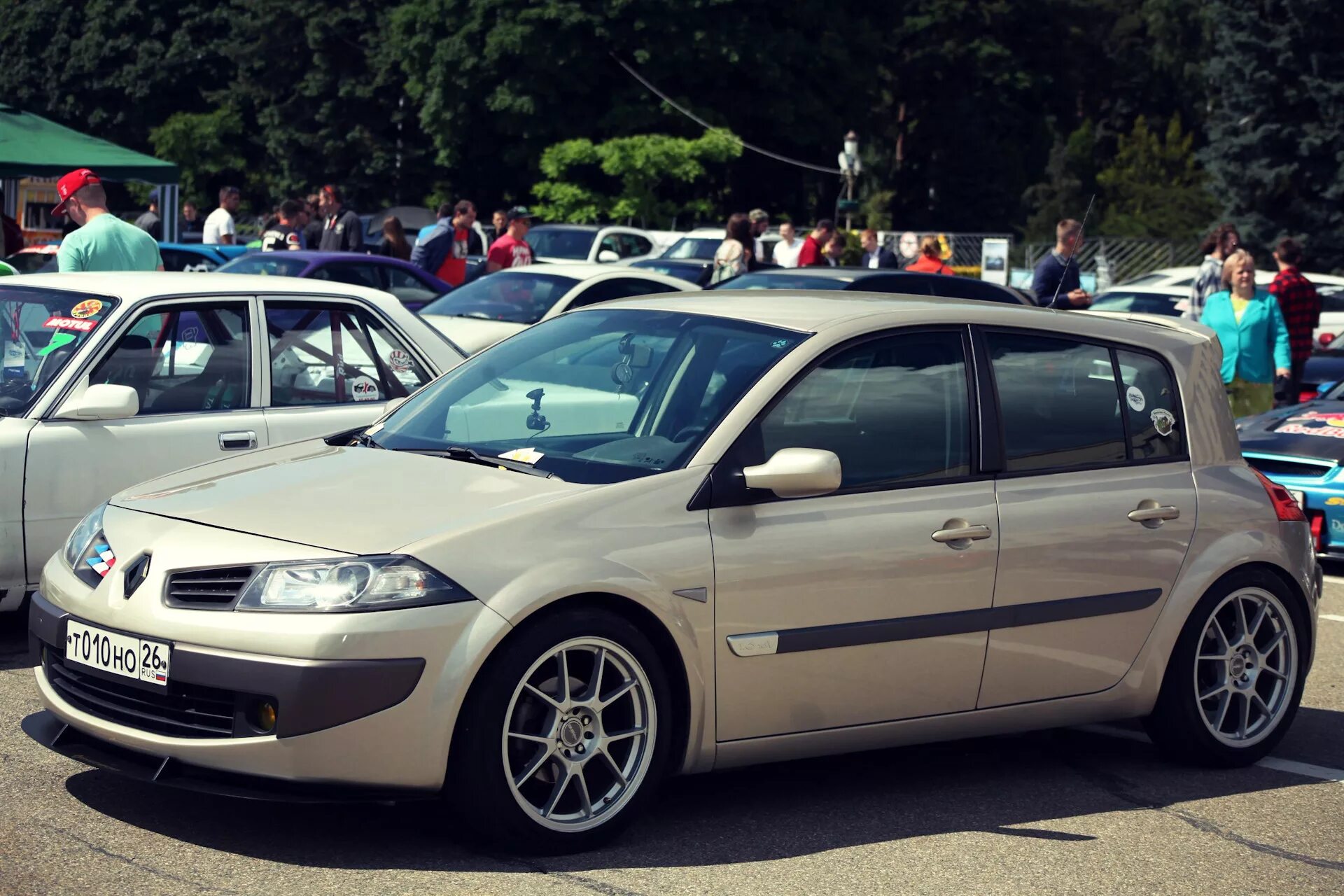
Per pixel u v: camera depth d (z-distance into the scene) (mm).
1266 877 7250
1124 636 8594
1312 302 21719
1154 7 107562
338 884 6453
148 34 87375
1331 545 14320
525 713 6828
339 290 11797
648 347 8195
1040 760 9125
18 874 6410
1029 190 88875
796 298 8664
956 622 7910
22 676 9633
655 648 7160
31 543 10062
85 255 14023
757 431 7520
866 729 7812
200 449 10703
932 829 7699
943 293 21250
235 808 7391
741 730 7402
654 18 71688
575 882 6621
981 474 8148
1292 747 9625
